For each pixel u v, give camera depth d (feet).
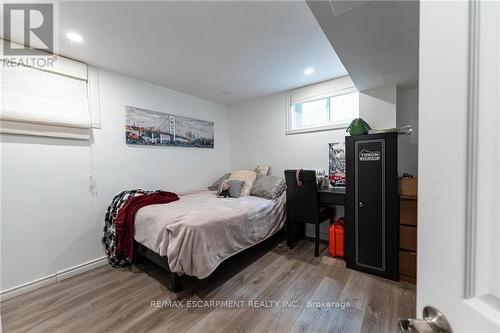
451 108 1.28
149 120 9.86
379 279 6.82
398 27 4.56
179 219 6.27
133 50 7.00
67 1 4.74
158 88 10.25
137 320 5.16
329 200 8.59
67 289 6.52
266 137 12.39
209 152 12.89
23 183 6.49
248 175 11.46
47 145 6.95
